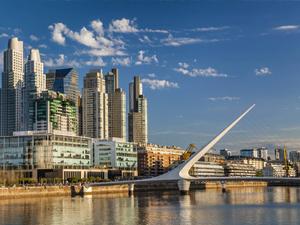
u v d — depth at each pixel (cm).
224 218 12088
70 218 12294
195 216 12550
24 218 12344
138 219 11975
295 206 15262
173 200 18725
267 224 11006
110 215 12900
